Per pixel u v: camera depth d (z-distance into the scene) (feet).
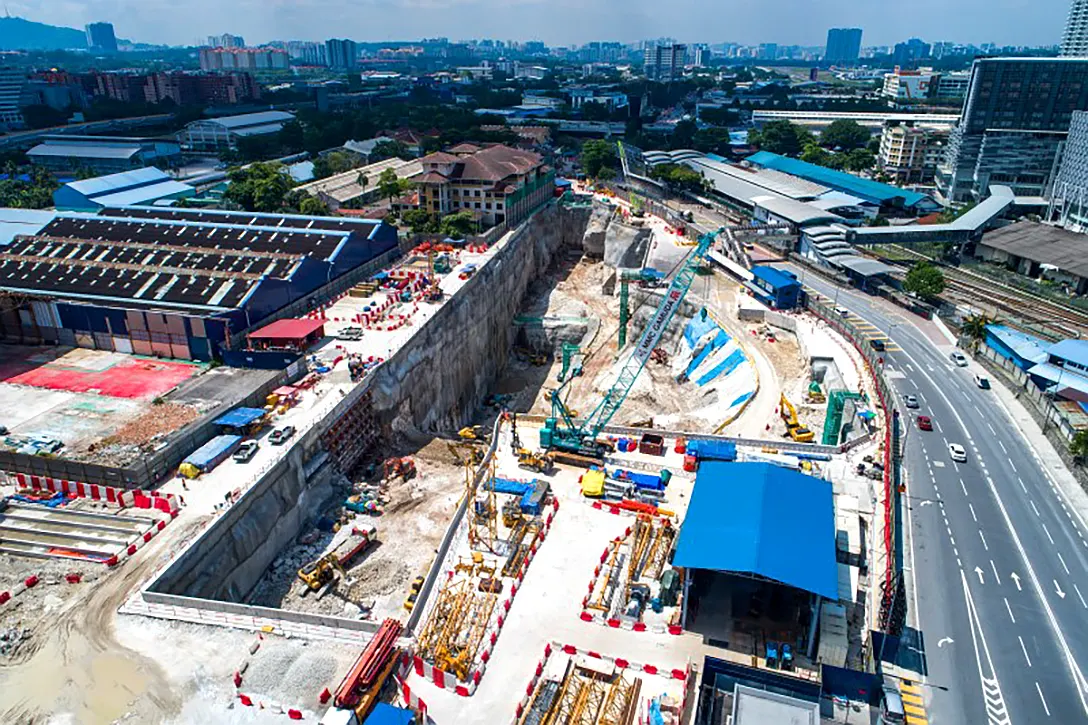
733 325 562.25
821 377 477.77
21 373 398.42
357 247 555.28
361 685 210.59
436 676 220.64
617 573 268.62
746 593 258.78
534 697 211.20
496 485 328.08
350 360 409.69
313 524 328.70
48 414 350.43
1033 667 236.84
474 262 604.90
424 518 328.08
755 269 612.70
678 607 253.03
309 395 374.63
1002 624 254.27
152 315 412.57
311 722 201.77
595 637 239.71
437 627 239.09
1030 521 311.27
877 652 234.79
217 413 343.67
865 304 597.52
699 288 628.69
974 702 223.30
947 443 374.84
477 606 249.55
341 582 289.74
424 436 426.92
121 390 378.53
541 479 337.93
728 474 284.41
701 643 237.04
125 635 229.86
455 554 283.38
